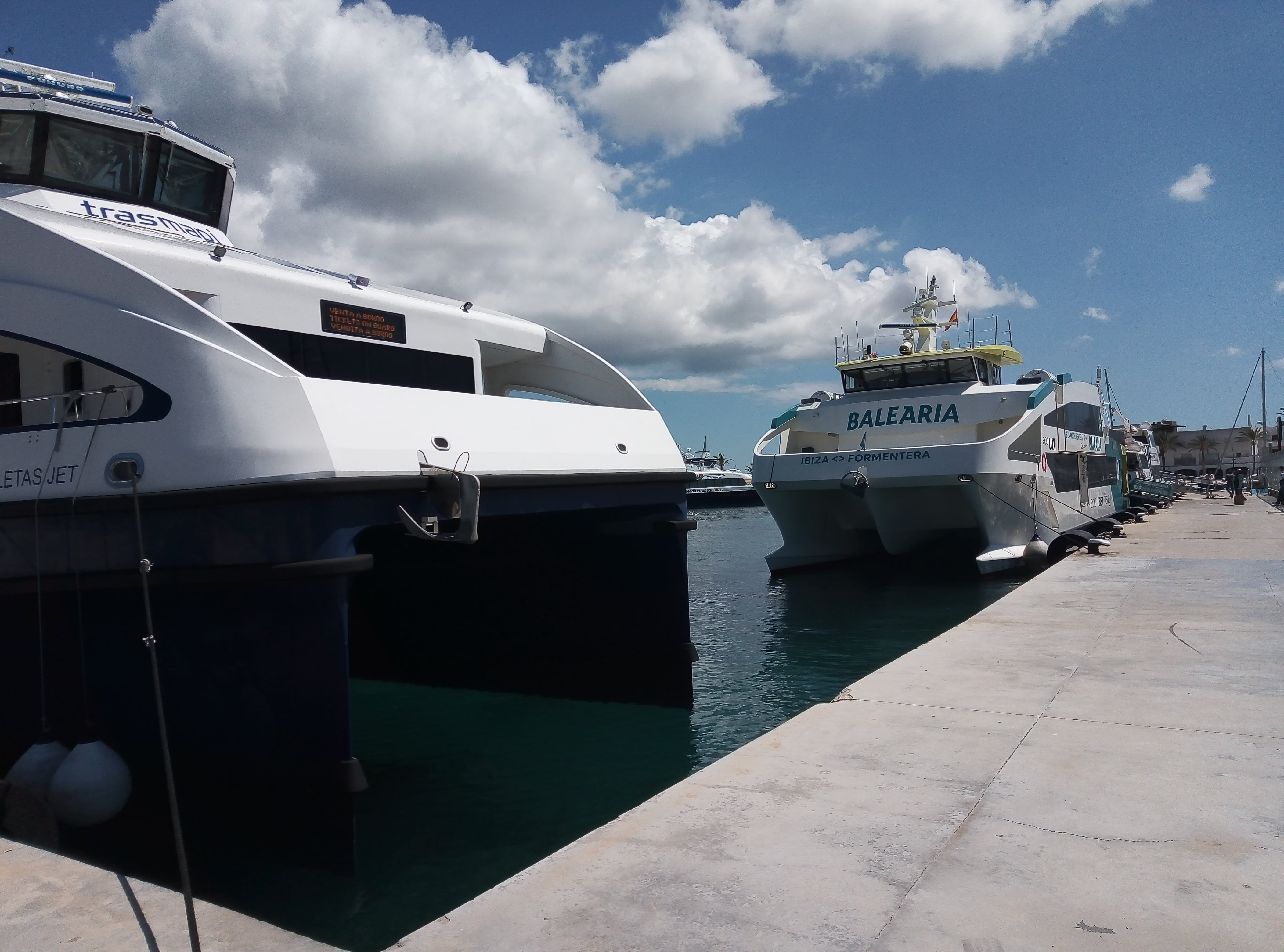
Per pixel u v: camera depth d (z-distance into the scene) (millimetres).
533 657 8281
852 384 18609
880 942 2504
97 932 2814
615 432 7199
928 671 6020
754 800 3693
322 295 6570
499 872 4762
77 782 5059
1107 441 24031
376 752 6871
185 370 5004
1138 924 2566
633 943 2561
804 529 18297
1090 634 7160
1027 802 3555
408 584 8961
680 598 7535
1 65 7953
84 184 7488
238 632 4910
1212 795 3566
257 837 4969
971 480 14734
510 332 8031
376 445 5090
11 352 5637
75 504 5211
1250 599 8672
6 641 5633
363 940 4074
